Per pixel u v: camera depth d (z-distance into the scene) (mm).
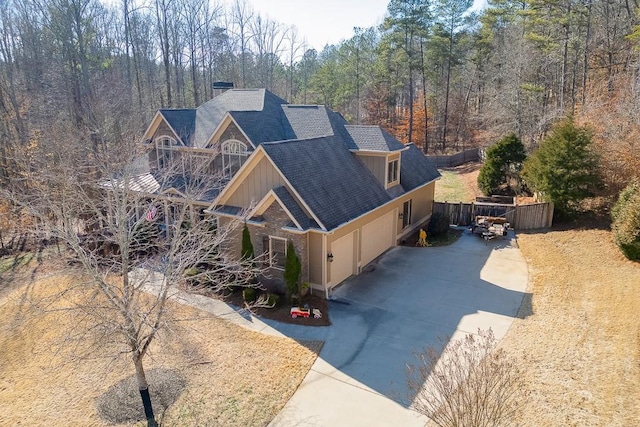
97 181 17859
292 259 15984
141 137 24266
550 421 9602
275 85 72188
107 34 48000
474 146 54719
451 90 58750
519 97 38469
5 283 19609
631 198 19328
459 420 8266
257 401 11297
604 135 24344
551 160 23312
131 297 10461
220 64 60094
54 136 22531
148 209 12766
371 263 20484
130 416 11070
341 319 15359
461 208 26359
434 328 14570
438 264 20188
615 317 13766
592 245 20453
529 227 24641
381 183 21281
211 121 24359
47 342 14547
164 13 46219
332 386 11789
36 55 37375
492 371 9180
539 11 37500
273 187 17328
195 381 12195
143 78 53844
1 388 12414
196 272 17484
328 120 22281
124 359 13133
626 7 36625
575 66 37344
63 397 11898
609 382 10742
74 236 11227
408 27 48281
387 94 56281
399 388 11625
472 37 53906
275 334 14508
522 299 16297
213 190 20281
